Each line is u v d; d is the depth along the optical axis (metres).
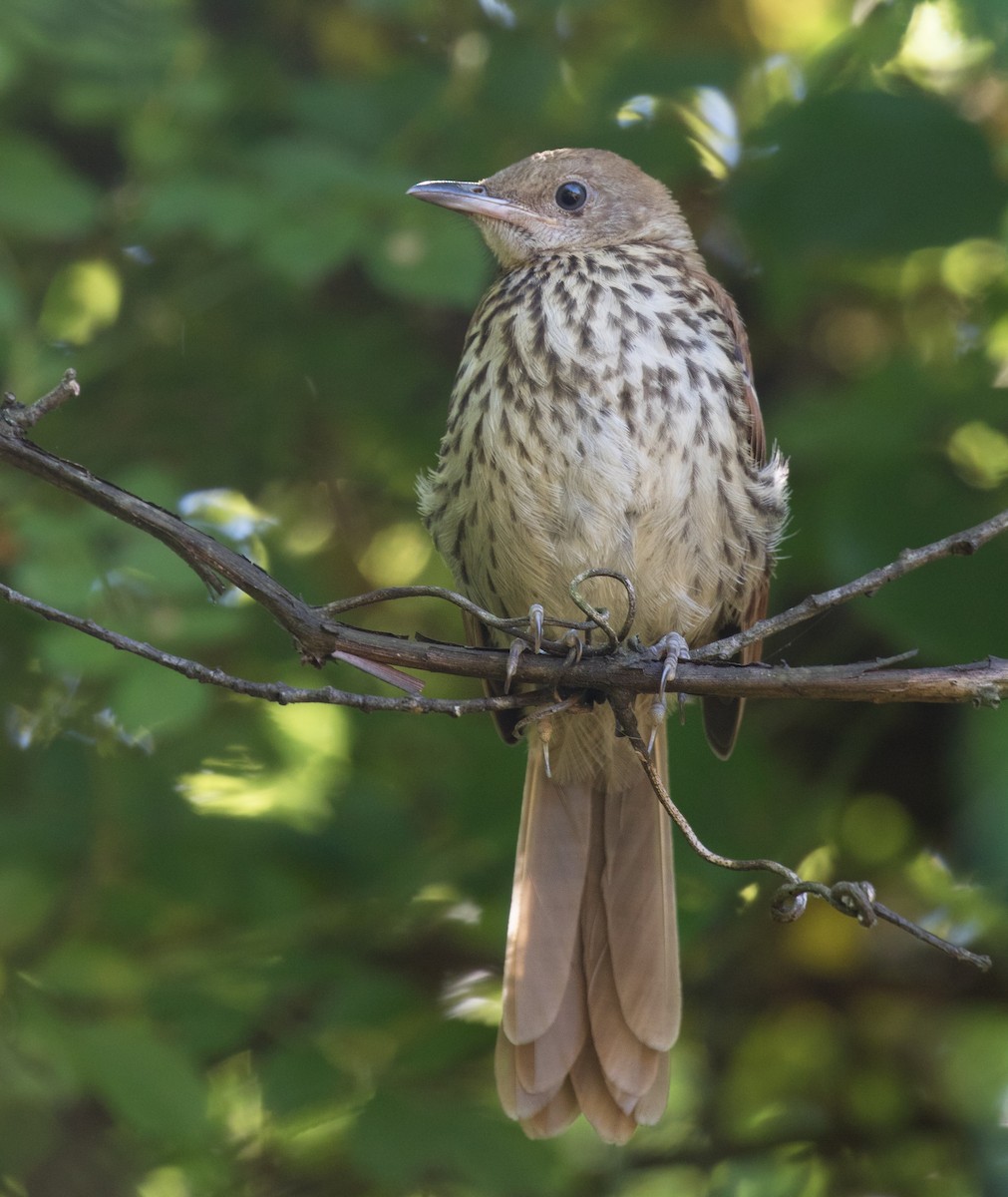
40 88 9.31
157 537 5.85
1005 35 7.82
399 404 10.49
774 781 9.66
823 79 9.38
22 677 9.55
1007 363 9.20
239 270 9.78
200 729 9.68
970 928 10.27
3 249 8.93
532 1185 8.45
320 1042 8.80
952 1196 9.95
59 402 5.73
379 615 10.97
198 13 10.44
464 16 10.34
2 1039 8.23
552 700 6.28
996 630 8.52
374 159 9.71
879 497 8.76
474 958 9.49
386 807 9.75
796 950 10.35
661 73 10.05
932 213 9.27
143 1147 8.95
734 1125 10.26
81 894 9.25
